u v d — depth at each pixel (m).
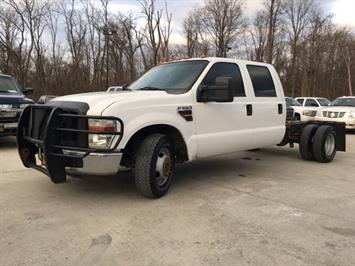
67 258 3.35
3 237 3.77
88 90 37.38
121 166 5.00
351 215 4.53
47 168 4.58
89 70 38.31
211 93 5.40
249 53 52.06
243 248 3.57
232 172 6.91
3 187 5.55
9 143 10.20
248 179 6.35
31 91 10.78
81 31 38.03
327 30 55.78
